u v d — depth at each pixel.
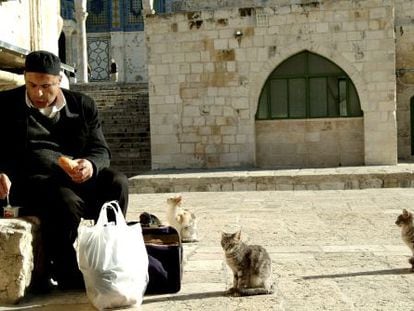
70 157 5.97
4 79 8.82
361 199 14.45
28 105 5.76
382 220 10.73
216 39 21.92
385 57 21.20
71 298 5.61
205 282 6.24
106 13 41.97
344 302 5.35
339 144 21.86
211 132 22.16
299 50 21.64
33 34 10.25
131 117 26.98
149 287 5.75
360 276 6.38
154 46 22.25
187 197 16.42
